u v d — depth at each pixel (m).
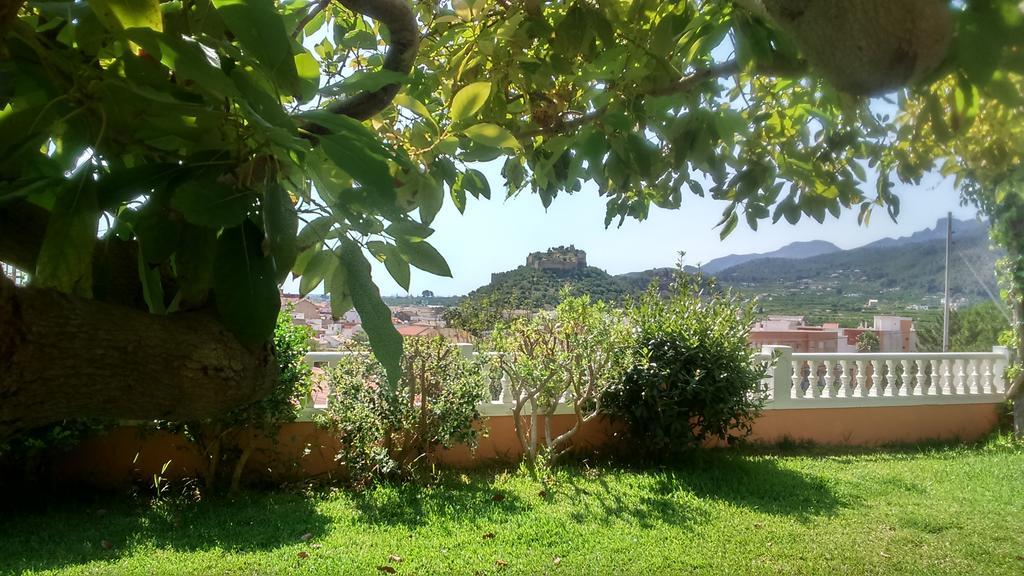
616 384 7.81
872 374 9.75
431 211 2.06
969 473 7.68
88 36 1.21
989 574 4.78
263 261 1.15
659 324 7.94
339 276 1.48
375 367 6.94
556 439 7.91
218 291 1.13
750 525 5.86
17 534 5.38
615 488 6.95
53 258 1.12
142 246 1.19
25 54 1.26
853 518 6.07
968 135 1.02
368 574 4.69
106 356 1.19
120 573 4.60
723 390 7.79
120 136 1.28
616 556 5.12
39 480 6.46
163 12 1.32
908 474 7.64
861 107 1.16
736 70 1.99
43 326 1.12
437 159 2.16
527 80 2.65
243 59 1.18
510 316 8.50
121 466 6.85
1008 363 9.26
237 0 1.06
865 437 9.52
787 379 9.30
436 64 3.12
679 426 7.73
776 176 2.57
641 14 2.31
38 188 1.20
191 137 1.19
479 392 7.38
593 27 2.22
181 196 1.08
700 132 2.05
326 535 5.52
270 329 1.15
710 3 2.07
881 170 2.15
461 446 8.05
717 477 7.40
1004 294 4.32
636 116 2.20
